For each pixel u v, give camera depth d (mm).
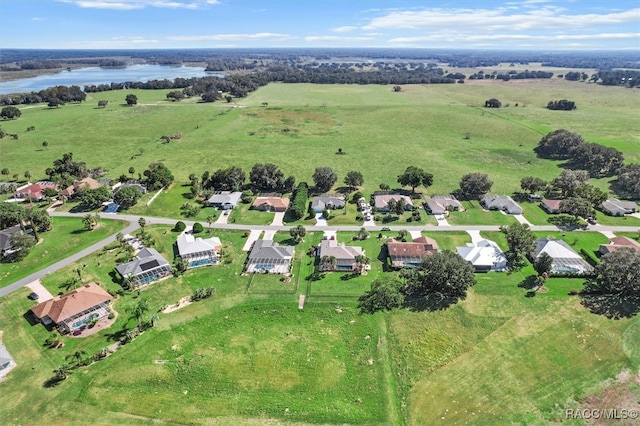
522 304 80125
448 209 124750
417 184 136125
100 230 109875
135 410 57625
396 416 57500
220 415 57344
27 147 189250
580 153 170125
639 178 136125
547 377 63312
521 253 96438
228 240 106000
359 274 91062
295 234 104875
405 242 99625
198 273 90812
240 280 88438
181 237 103562
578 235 108750
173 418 56625
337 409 58562
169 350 68750
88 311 75125
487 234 109812
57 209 123250
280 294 83875
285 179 145750
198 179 148375
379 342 71125
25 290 83500
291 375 64312
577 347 69062
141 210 123188
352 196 136250
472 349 69250
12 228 103875
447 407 58719
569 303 80250
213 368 65375
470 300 81375
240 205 128750
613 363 65625
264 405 59031
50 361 65500
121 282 86312
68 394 59594
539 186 133500
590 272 88875
